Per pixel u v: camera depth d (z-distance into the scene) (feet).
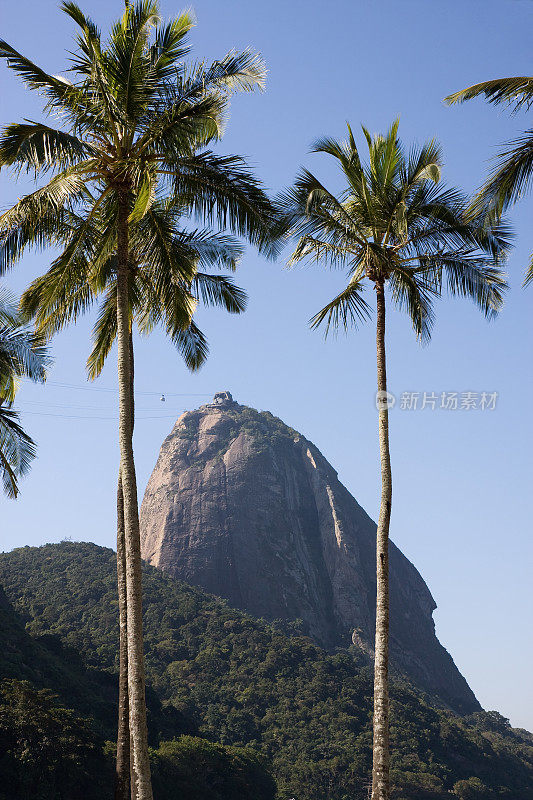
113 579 593.01
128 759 59.16
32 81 53.98
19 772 186.80
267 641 558.15
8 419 89.81
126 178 56.49
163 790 245.45
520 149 51.96
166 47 54.95
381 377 64.18
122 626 62.69
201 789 261.03
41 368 81.92
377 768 56.03
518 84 52.70
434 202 64.49
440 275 66.69
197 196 58.75
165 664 531.50
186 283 68.49
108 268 69.31
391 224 63.52
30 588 595.06
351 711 478.59
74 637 477.77
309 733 447.42
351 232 65.36
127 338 55.88
